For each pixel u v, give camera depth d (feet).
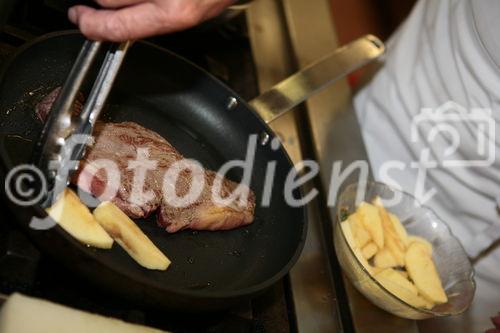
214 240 2.92
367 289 3.02
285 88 3.20
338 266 3.18
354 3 6.37
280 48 3.67
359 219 3.12
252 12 3.71
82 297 2.65
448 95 3.35
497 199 3.25
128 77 3.08
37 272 2.62
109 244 2.66
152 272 2.73
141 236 2.72
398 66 3.59
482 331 3.39
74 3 3.08
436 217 3.27
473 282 3.10
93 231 2.64
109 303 2.67
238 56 3.54
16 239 2.59
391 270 3.03
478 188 3.32
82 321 2.54
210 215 2.86
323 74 3.26
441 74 3.37
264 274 2.92
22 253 2.58
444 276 3.19
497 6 3.12
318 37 3.76
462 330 3.43
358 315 3.06
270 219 3.05
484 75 3.18
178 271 2.79
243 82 3.45
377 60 3.76
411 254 3.10
